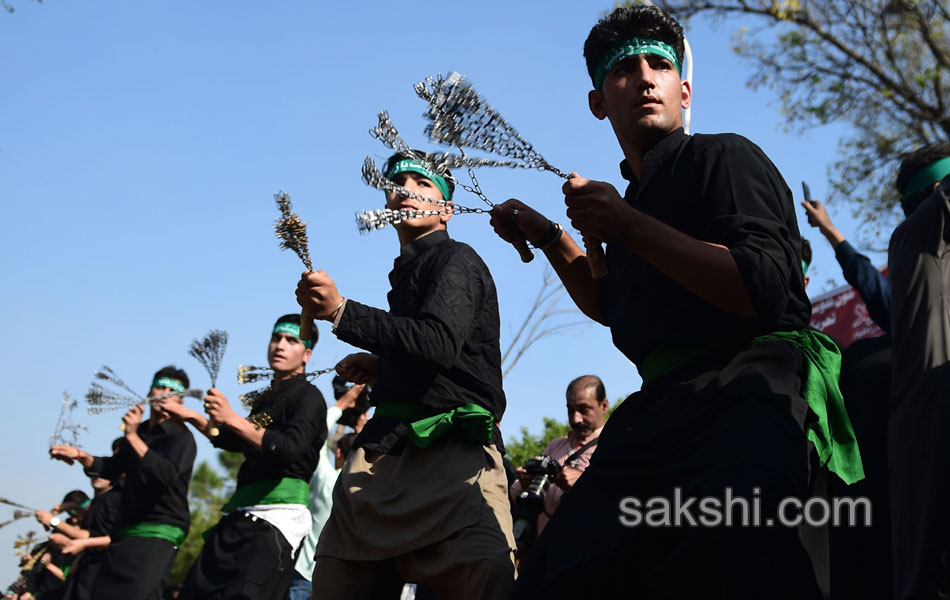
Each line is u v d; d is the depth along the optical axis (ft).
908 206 13.03
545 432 26.30
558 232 9.00
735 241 7.22
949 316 9.78
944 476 8.99
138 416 19.88
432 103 8.09
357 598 10.75
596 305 9.18
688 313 7.59
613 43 8.51
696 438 7.08
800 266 7.76
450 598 10.46
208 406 15.87
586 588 7.38
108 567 20.07
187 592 16.34
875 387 13.70
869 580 12.88
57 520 23.85
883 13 38.81
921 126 39.09
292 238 10.09
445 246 11.68
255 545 16.22
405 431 10.91
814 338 7.80
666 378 7.67
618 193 7.13
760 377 7.16
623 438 7.57
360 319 10.27
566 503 7.75
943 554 8.75
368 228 8.27
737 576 6.48
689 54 9.70
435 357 10.50
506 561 10.25
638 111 8.33
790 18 38.73
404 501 10.60
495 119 8.05
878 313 16.49
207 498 68.13
